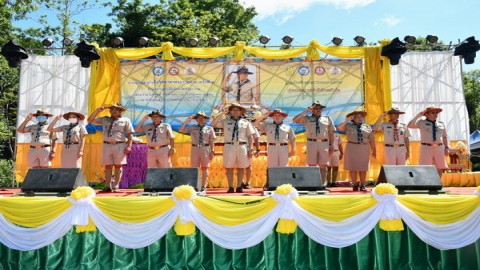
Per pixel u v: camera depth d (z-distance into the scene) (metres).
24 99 11.38
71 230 5.24
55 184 5.36
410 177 5.46
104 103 10.75
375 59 10.85
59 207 5.00
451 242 5.08
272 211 5.00
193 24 21.55
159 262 5.18
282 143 7.46
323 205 5.04
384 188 5.01
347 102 11.27
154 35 21.52
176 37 21.25
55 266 5.18
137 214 5.02
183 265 5.16
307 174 5.56
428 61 11.70
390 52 9.39
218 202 5.06
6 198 5.10
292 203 5.00
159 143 7.65
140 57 10.90
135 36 22.34
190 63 11.38
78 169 5.55
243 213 5.01
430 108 7.75
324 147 7.56
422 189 5.44
